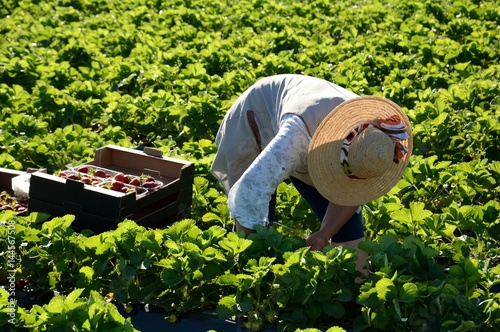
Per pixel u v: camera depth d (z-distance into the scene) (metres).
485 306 8.33
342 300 8.77
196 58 19.64
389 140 8.41
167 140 14.02
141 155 11.45
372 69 19.09
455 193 11.99
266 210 8.75
